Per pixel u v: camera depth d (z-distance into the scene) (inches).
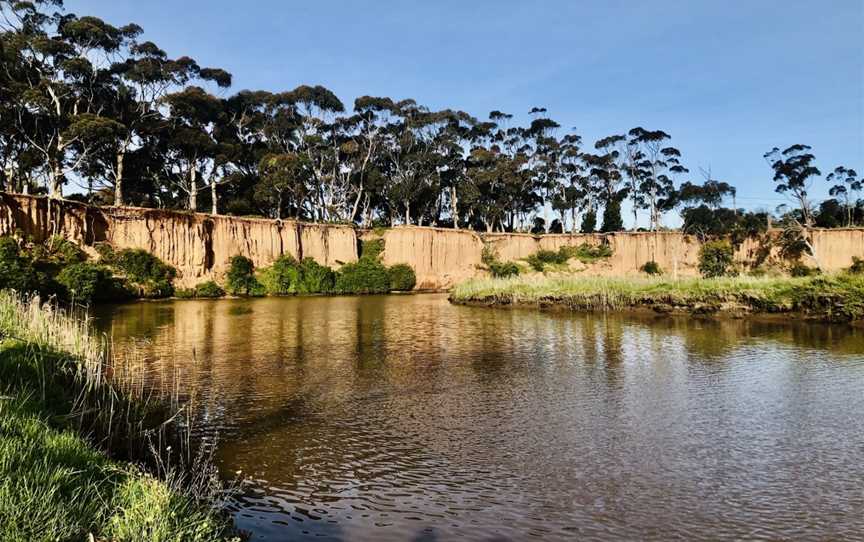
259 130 3639.3
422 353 959.6
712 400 628.4
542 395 660.7
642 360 880.3
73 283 1909.4
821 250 2982.3
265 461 443.2
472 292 2123.5
